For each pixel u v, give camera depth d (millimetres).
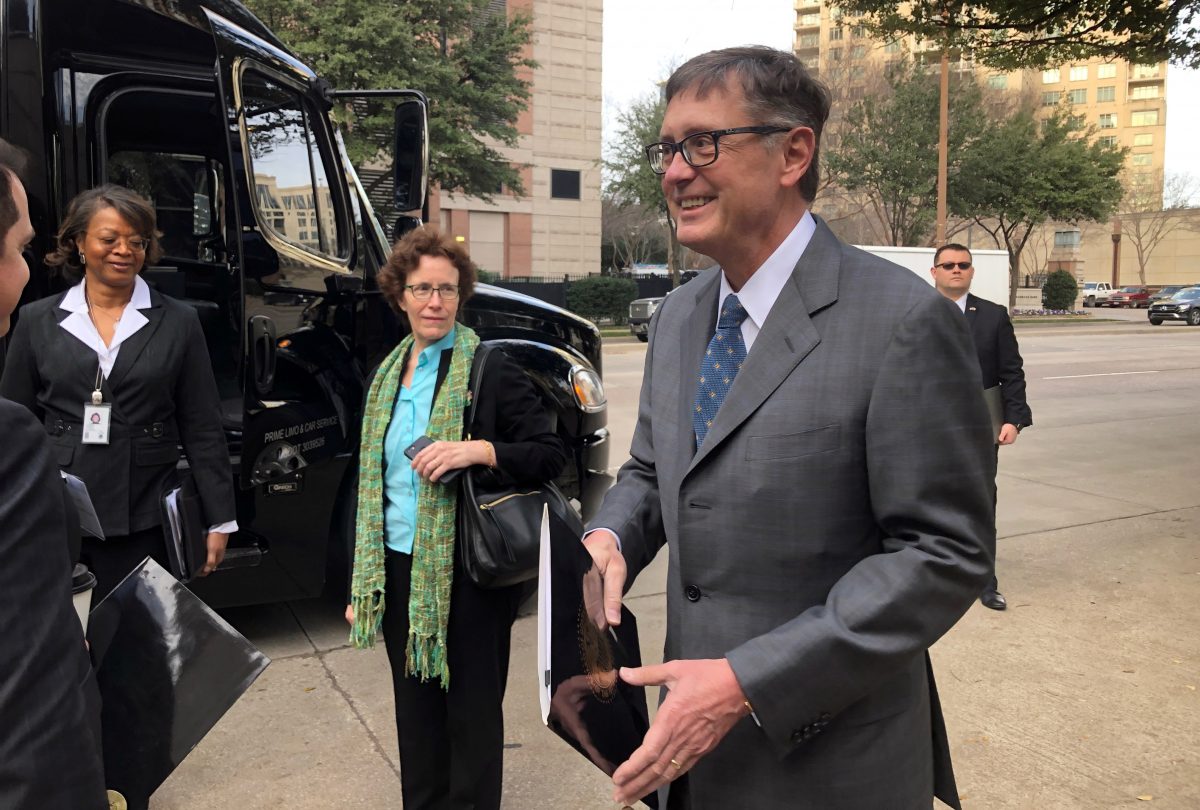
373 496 2408
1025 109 34812
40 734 995
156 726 1634
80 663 1089
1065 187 32156
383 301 4008
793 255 1392
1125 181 68938
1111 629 4156
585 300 27453
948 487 1268
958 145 30797
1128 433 9484
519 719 3383
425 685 2416
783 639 1244
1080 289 49312
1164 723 3281
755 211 1349
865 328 1300
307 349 3613
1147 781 2906
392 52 17781
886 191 31234
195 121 4102
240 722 3295
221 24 3215
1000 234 48312
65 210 3441
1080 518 6082
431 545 2303
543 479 2416
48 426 2549
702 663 1266
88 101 3549
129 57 3604
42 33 3258
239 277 3260
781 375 1331
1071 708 3396
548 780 2959
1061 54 8883
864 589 1251
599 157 37500
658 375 1605
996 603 4391
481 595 2361
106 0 3271
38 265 3320
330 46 17156
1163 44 8320
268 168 3430
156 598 1689
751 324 1420
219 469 2758
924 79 30672
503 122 26188
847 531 1330
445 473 2248
